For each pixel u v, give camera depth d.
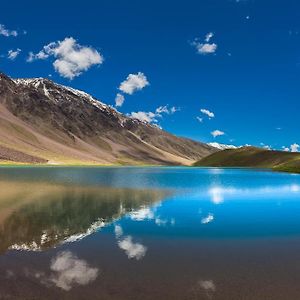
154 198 43.47
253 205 38.44
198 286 13.78
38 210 31.89
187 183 71.81
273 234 23.20
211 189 57.41
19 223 25.73
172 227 25.27
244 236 22.45
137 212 32.22
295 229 24.92
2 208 32.72
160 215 30.80
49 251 18.30
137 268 15.70
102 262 16.50
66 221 26.83
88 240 20.91
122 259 17.00
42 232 22.92
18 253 17.89
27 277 14.43
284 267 16.11
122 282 14.04
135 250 18.75
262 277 14.78
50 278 14.33
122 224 26.20
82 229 24.12
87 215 29.89
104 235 22.34
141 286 13.69
